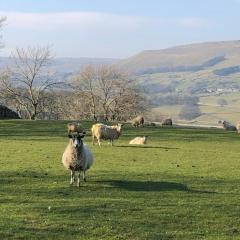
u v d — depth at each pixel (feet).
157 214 64.08
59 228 56.70
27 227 56.59
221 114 598.75
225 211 66.90
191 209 67.21
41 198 71.31
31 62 352.08
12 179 85.61
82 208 65.62
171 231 57.41
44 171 95.30
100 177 89.81
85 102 392.68
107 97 390.63
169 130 218.38
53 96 361.51
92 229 56.80
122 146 150.41
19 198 71.00
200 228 59.06
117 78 391.86
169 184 85.10
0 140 166.40
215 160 122.93
